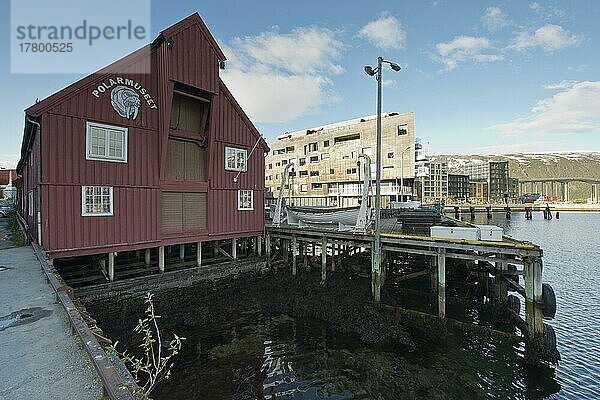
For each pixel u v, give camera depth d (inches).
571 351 463.8
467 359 426.6
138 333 474.6
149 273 640.4
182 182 639.1
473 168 5255.9
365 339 473.4
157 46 605.6
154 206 600.7
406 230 634.2
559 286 820.6
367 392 360.8
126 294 554.3
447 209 2847.0
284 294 629.6
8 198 2064.5
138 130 580.1
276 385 371.2
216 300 608.1
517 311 553.0
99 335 194.9
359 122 2207.2
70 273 549.0
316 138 2375.7
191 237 654.5
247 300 613.0
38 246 500.4
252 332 498.9
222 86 701.9
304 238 722.8
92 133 526.3
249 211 764.6
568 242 1549.0
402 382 379.2
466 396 356.8
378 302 565.3
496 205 3420.3
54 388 151.1
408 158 1898.4
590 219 2903.5
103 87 538.3
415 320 526.0
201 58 634.2
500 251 462.9
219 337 482.3
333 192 2230.6
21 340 201.9
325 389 364.8
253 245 802.8
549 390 369.7
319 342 469.7
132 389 136.6
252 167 773.3
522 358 427.2
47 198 482.0
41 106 474.6
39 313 247.3
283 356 432.8
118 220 553.3
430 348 452.8
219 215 701.9
